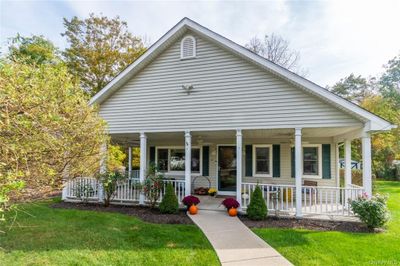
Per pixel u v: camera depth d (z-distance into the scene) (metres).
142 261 4.43
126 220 6.96
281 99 7.78
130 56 20.62
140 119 9.27
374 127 6.79
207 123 8.46
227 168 11.88
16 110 3.27
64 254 4.54
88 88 20.17
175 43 9.02
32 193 3.60
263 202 7.36
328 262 4.41
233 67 8.30
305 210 8.02
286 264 4.35
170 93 8.97
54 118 3.61
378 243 5.31
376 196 6.82
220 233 6.00
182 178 12.59
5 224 6.24
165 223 6.88
